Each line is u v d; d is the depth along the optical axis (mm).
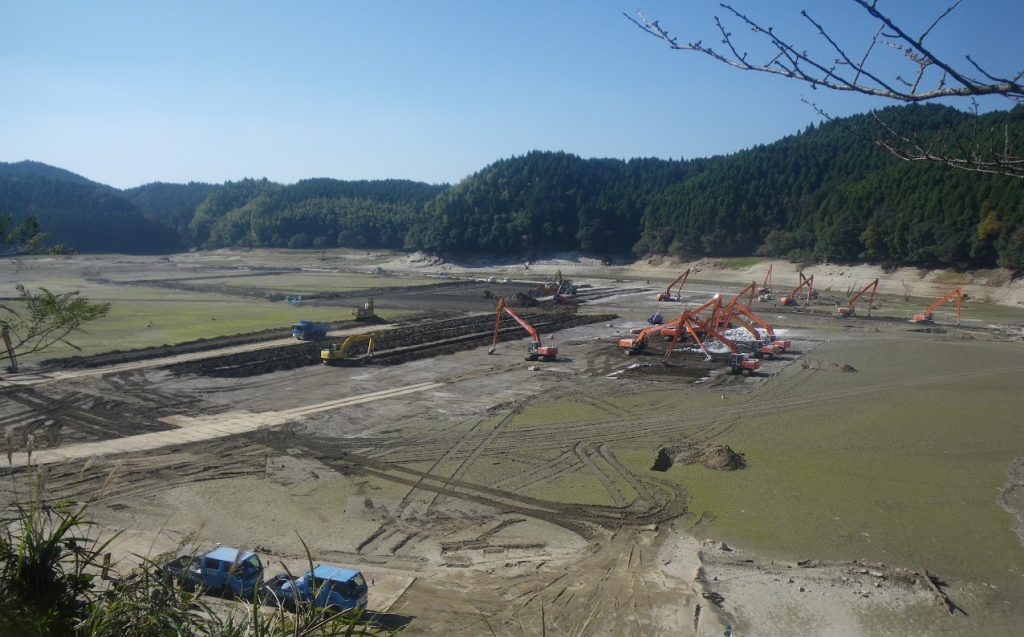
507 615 24953
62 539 7973
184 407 52844
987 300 131750
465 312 114312
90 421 48594
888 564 29484
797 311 118250
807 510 35125
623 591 26859
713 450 42750
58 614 7445
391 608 25172
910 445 45938
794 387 61938
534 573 28312
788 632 24469
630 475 40031
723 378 65562
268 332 87250
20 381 59188
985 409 54938
